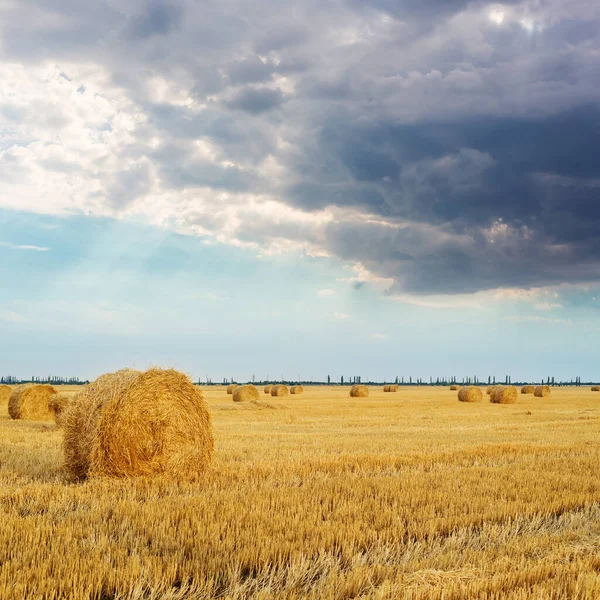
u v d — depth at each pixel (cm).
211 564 694
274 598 613
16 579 622
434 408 4316
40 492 1087
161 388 1412
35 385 2959
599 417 3459
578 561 732
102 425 1345
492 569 710
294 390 7306
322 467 1450
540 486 1221
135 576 650
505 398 5125
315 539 791
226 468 1441
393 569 706
